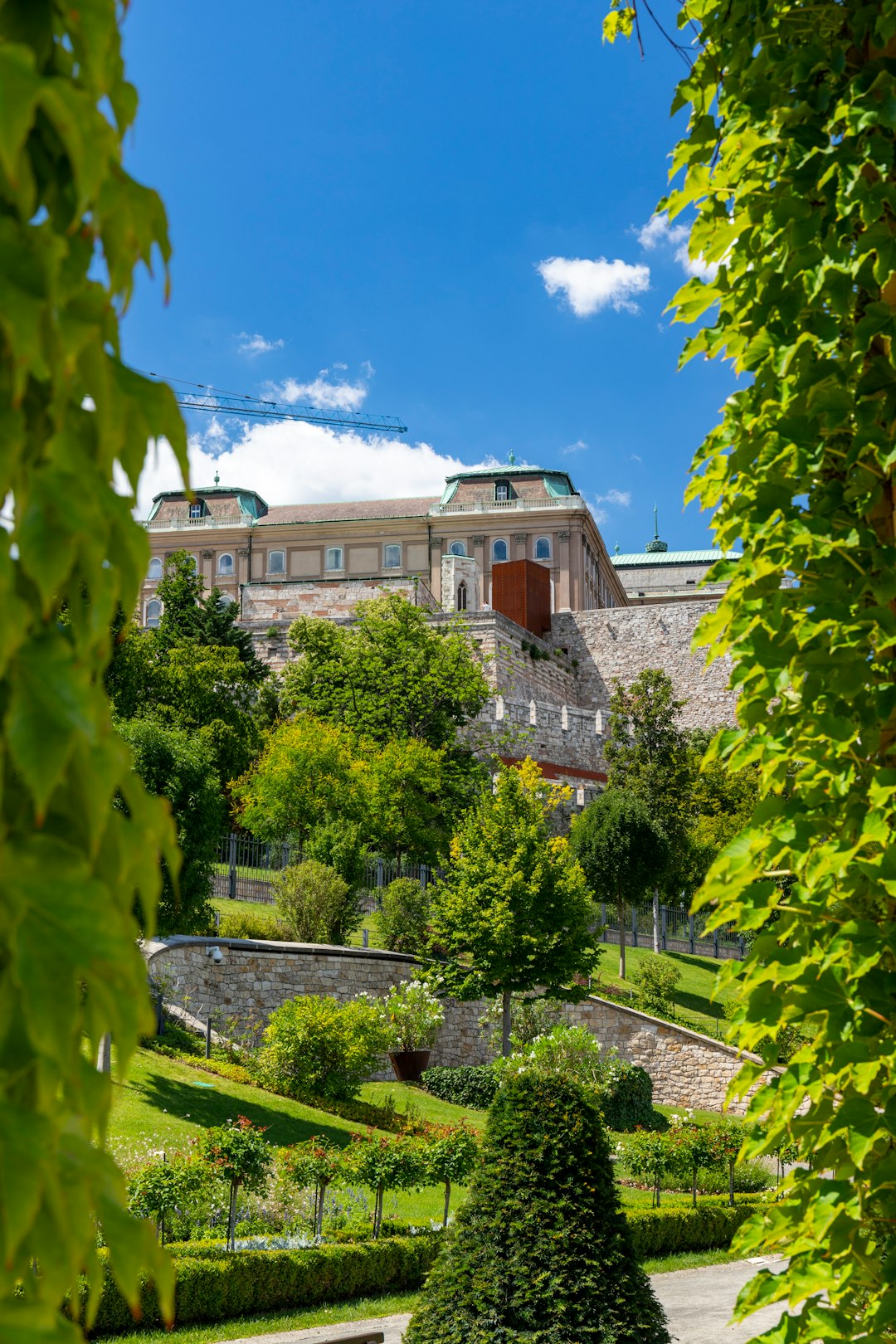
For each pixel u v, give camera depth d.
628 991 33.16
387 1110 21.30
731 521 3.88
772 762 3.50
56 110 1.20
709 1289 14.48
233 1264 11.76
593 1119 8.44
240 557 91.44
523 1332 7.60
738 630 3.55
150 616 90.00
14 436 1.21
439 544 88.62
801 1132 3.12
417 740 46.19
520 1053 24.84
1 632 1.16
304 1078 20.75
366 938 29.58
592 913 27.62
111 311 1.39
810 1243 3.12
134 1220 1.26
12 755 1.17
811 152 3.43
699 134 4.21
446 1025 28.69
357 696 47.94
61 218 1.34
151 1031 1.32
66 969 1.18
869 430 3.33
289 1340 10.88
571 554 86.19
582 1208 7.99
